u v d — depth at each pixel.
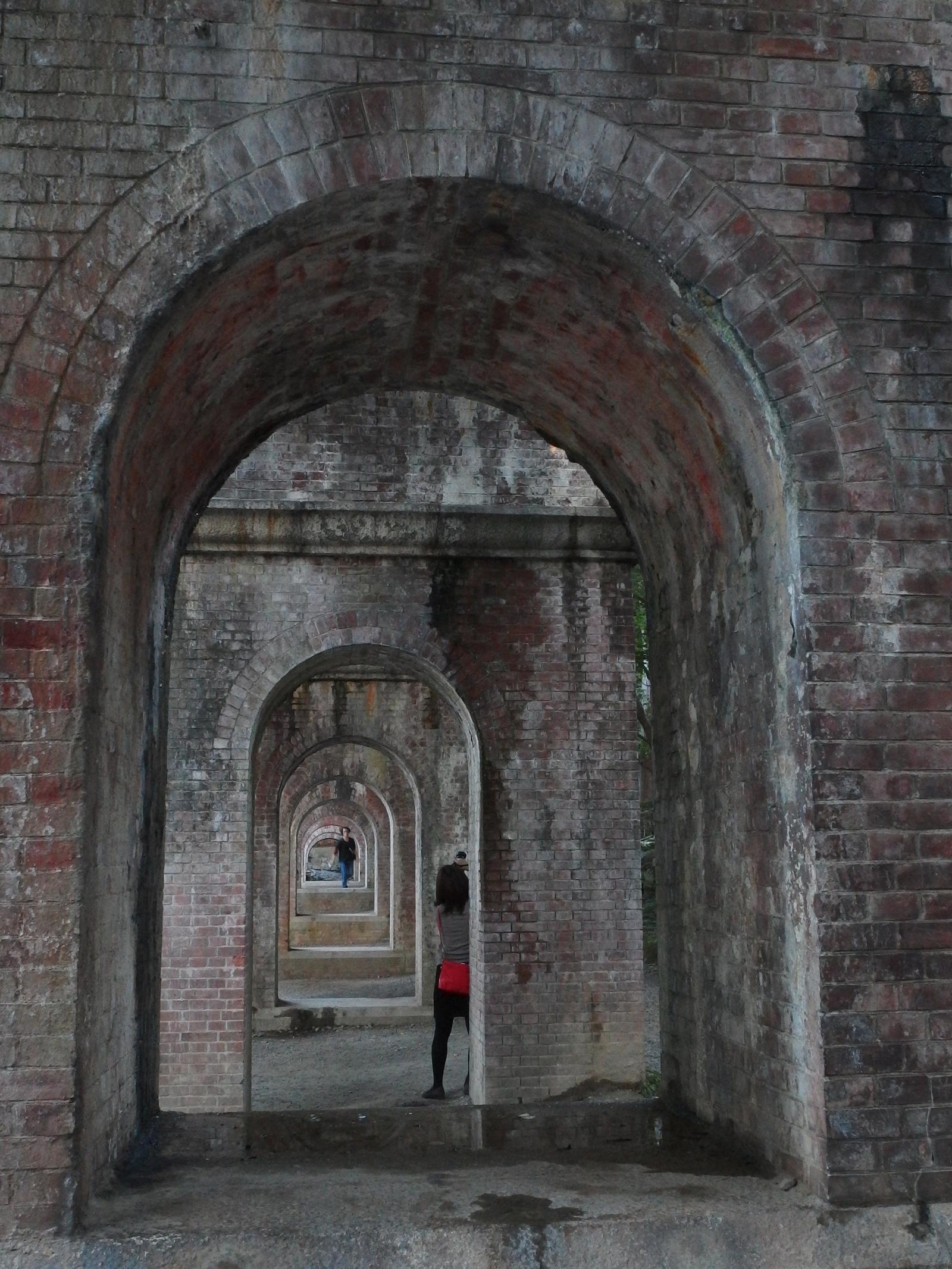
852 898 4.24
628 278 4.73
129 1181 4.52
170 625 5.97
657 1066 11.57
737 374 4.62
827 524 4.45
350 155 4.38
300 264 4.76
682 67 4.62
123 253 4.24
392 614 9.97
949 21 4.82
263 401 5.95
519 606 10.05
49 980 3.88
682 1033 5.83
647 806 21.16
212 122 4.34
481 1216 4.06
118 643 4.63
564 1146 5.11
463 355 6.04
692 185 4.55
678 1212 4.09
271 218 4.31
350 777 20.38
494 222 4.71
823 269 4.59
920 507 4.49
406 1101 10.63
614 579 10.16
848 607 4.40
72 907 3.93
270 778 15.59
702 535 5.57
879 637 4.40
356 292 5.23
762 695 4.83
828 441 4.50
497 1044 9.48
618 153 4.52
